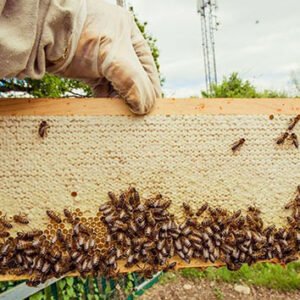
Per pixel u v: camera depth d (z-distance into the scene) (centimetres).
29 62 25
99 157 28
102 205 28
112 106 28
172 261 29
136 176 28
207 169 29
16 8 23
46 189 28
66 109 28
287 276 118
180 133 29
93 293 79
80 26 27
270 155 30
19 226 27
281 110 30
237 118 30
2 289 58
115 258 27
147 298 102
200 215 29
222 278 118
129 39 29
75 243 27
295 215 30
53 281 65
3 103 27
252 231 29
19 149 27
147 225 28
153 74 32
